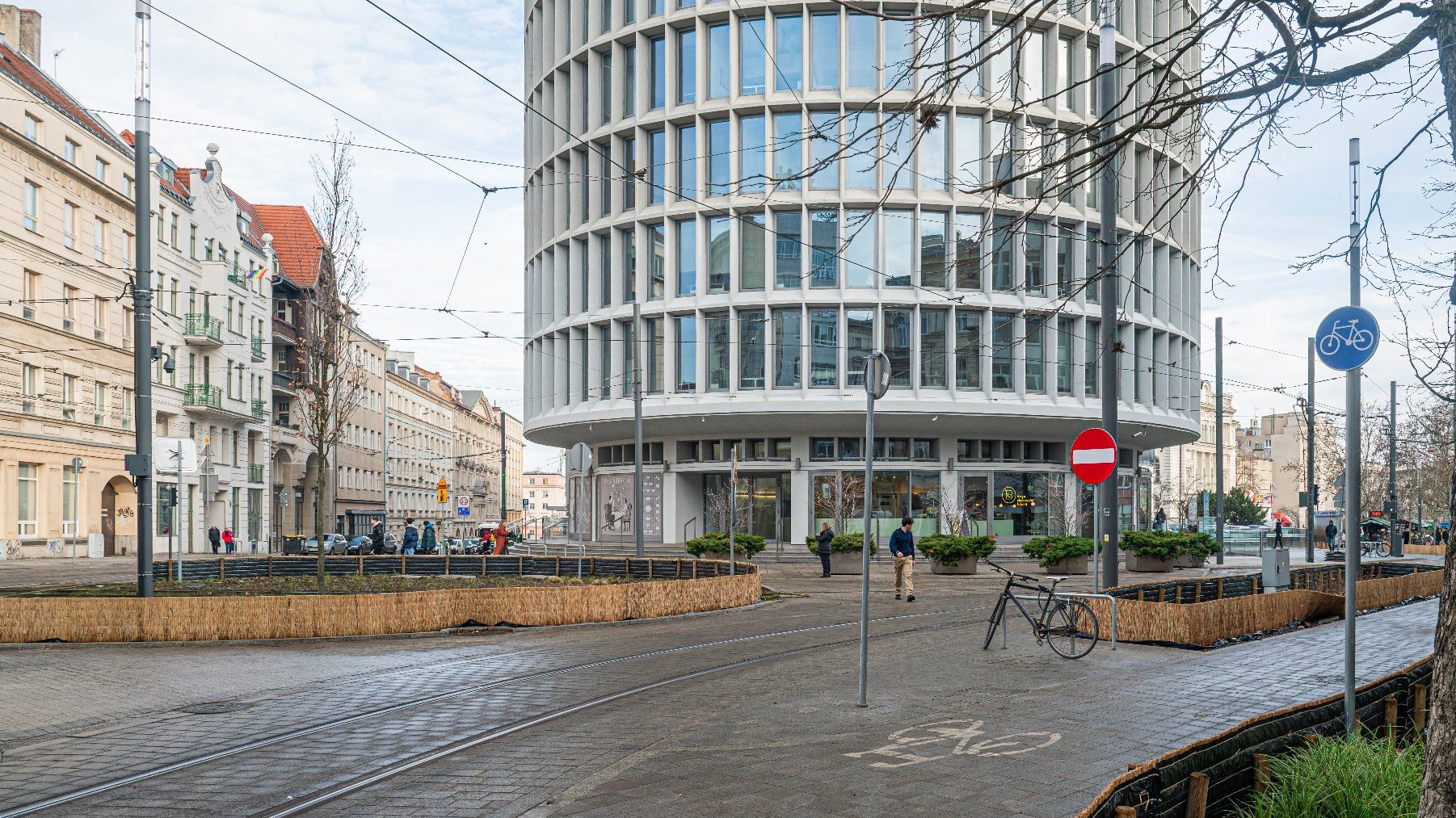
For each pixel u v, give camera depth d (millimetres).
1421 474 54969
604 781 6883
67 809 6559
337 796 6711
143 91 16406
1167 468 115125
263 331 61344
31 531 39125
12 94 37500
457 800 6562
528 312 50438
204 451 49938
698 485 46656
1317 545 61219
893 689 10016
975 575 29656
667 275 42375
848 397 40375
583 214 45375
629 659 12562
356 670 12008
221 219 55750
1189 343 48656
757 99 40531
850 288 40594
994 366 41719
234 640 14523
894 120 5758
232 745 8211
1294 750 6094
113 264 44531
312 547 48438
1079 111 39219
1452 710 4082
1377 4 5152
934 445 44094
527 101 51719
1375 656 12133
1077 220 39750
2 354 36844
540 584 21281
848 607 18969
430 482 100875
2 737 8602
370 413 79688
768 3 40312
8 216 37250
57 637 14398
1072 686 10062
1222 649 12578
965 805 6195
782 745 7797
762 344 41312
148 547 15953
